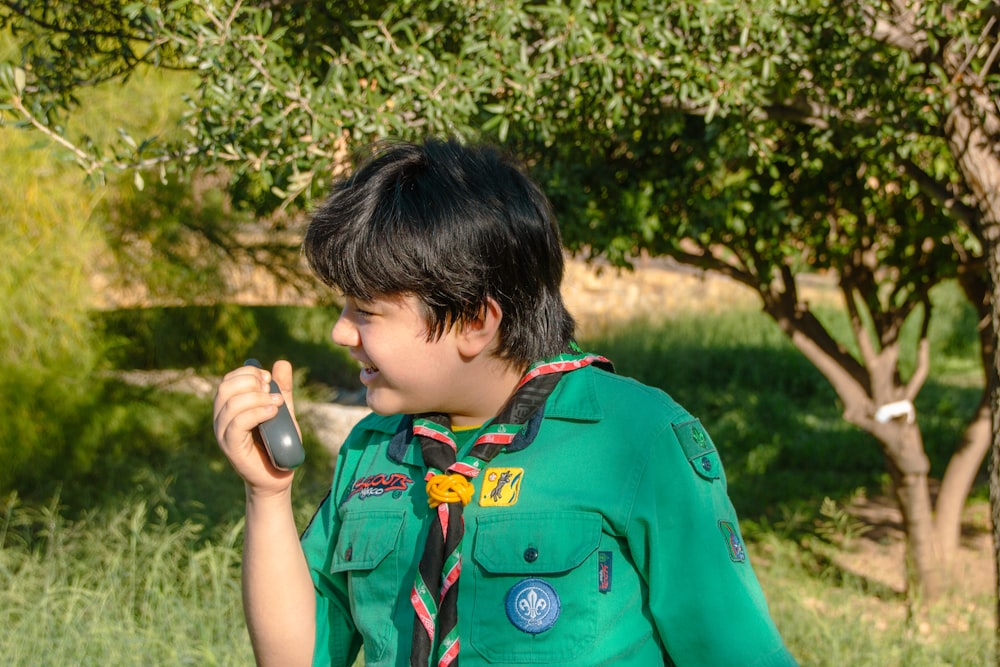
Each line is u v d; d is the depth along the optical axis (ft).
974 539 25.96
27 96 11.98
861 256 21.84
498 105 12.64
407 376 4.53
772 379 42.37
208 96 11.50
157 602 13.41
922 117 13.87
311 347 35.47
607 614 4.46
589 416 4.66
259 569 4.83
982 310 21.59
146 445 26.89
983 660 15.23
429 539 4.51
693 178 18.12
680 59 12.50
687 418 4.71
